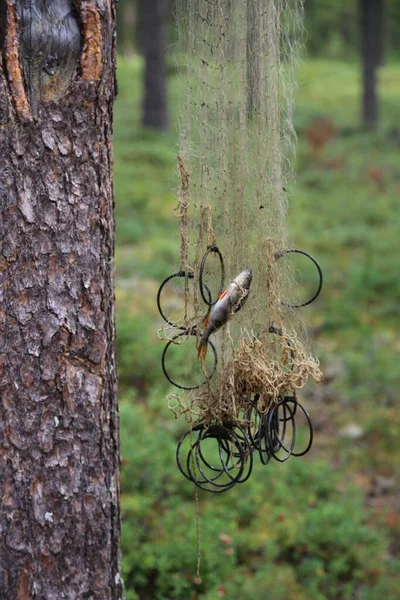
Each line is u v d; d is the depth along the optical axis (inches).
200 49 122.3
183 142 123.6
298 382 126.4
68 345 116.4
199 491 243.3
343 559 227.0
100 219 117.0
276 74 124.3
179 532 219.8
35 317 114.5
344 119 1057.5
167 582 200.8
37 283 114.2
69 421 117.3
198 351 121.9
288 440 298.8
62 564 118.8
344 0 1622.8
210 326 119.3
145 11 857.5
